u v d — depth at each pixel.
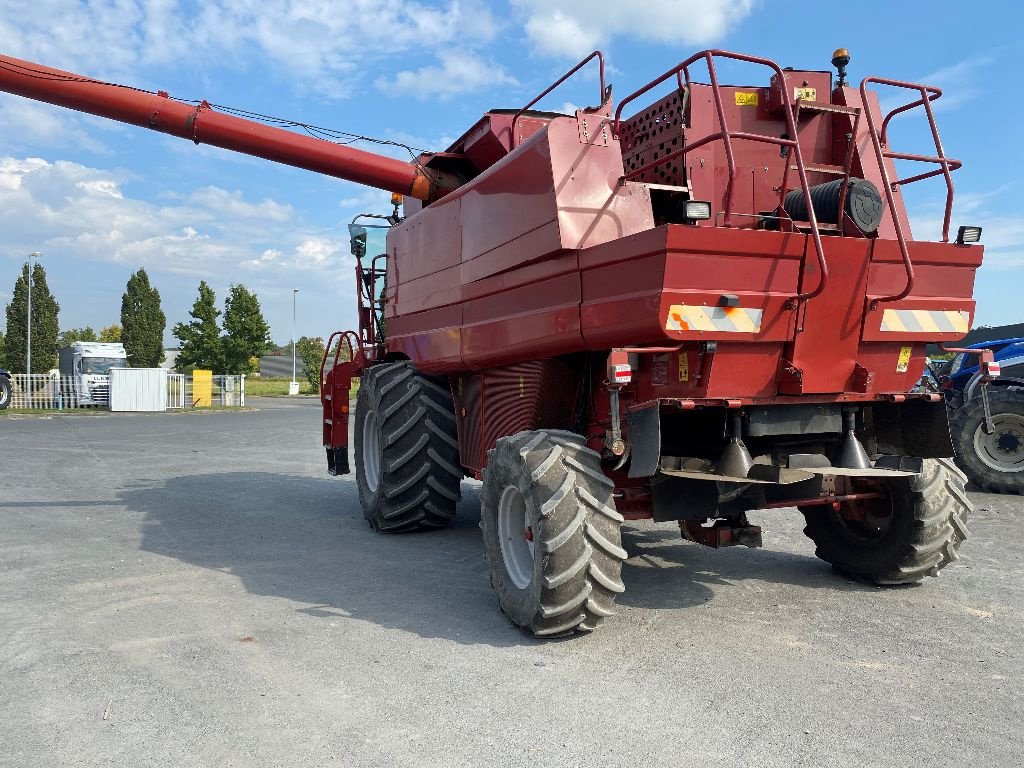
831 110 4.80
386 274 7.41
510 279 5.09
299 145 6.74
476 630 4.34
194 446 15.43
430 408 6.70
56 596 5.00
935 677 3.61
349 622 4.47
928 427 4.72
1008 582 5.25
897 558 4.91
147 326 62.78
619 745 2.96
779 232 3.92
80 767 2.82
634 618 4.52
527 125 6.32
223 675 3.66
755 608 4.70
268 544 6.57
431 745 2.97
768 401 4.18
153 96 6.58
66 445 15.48
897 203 4.83
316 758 2.87
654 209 5.02
